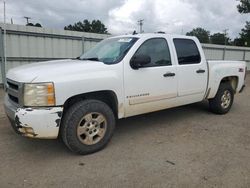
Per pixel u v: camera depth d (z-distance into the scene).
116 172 3.38
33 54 11.26
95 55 4.74
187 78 5.14
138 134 4.84
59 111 3.49
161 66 4.68
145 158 3.80
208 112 6.49
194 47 5.40
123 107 4.24
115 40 4.90
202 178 3.24
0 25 10.04
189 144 4.35
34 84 3.40
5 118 5.83
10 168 3.48
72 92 3.59
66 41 12.24
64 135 3.70
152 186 3.06
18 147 4.19
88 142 3.87
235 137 4.71
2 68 10.32
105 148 4.16
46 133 3.47
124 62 4.18
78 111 3.70
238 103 7.87
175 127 5.28
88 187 3.04
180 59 5.05
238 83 6.57
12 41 10.55
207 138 4.65
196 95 5.46
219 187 3.04
